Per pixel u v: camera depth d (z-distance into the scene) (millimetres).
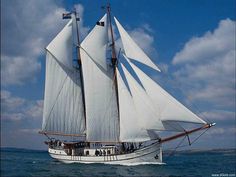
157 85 43750
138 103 44719
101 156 45688
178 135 44688
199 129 43906
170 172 38062
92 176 33750
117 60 48906
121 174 35469
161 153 45156
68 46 51438
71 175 34344
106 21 49844
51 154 50312
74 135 51500
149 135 44625
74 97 52031
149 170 39219
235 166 48500
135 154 44125
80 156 46969
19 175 33312
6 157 63625
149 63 44844
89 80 49531
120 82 46531
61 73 51344
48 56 50500
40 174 34500
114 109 48438
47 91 50625
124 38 46875
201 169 42781
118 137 47875
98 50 49031
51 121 50594
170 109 42688
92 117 48969
